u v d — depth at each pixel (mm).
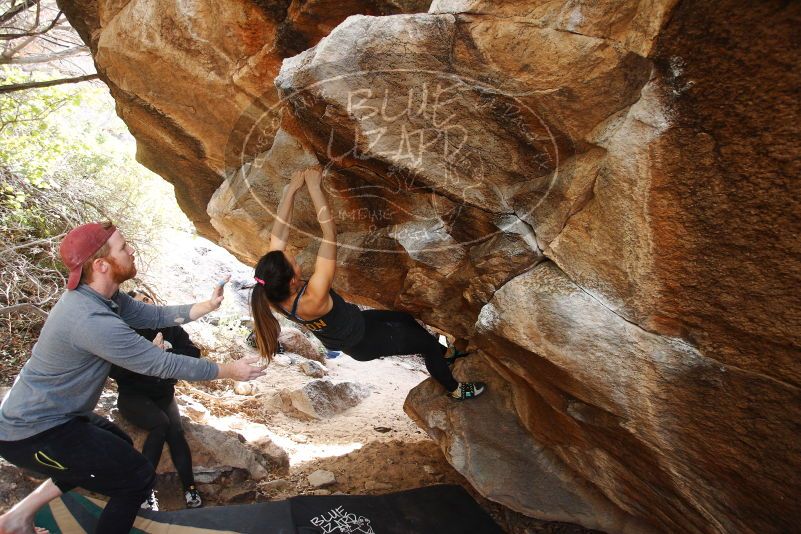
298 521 3389
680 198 1786
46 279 5578
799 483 1924
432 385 4117
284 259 2791
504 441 3705
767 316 1769
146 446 3441
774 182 1566
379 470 4637
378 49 2018
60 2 3684
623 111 1868
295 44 2781
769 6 1354
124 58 3480
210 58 3113
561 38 1809
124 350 2346
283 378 7492
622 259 2064
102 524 2586
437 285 3098
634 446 2506
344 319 2959
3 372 4496
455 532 3588
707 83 1555
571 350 2350
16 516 2570
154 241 7629
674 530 2920
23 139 5613
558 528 3805
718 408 2029
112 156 7320
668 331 2068
